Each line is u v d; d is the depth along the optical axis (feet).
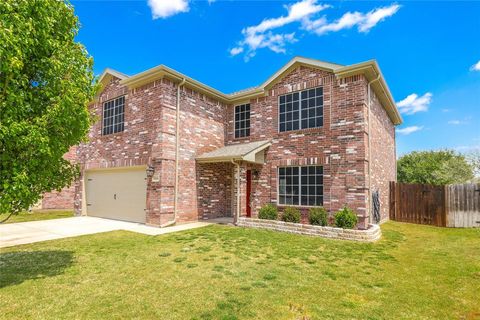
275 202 41.16
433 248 26.08
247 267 19.85
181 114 40.55
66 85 16.96
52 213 54.03
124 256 22.57
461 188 39.91
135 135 41.55
